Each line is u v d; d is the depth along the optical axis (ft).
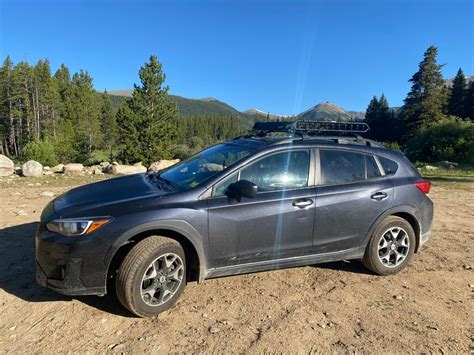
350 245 14.99
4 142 282.36
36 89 280.72
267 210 13.46
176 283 12.58
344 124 17.06
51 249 11.66
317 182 14.58
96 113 312.29
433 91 217.56
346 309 12.89
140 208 12.16
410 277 15.67
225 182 13.32
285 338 11.12
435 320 12.30
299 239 14.10
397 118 256.32
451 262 17.43
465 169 84.02
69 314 12.18
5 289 13.73
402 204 15.66
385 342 11.02
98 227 11.57
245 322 11.94
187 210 12.44
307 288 14.43
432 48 217.56
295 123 16.17
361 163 15.62
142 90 124.57
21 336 10.95
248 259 13.55
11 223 22.03
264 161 13.99
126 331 11.32
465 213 28.07
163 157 123.44
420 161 139.44
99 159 167.43
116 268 12.65
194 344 10.74
